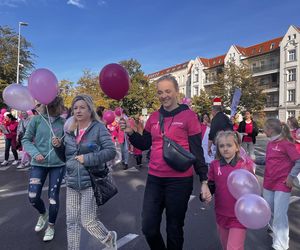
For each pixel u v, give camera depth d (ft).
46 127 13.39
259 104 136.87
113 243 11.08
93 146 10.60
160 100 10.06
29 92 12.86
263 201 8.53
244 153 10.23
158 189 9.75
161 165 9.63
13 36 134.10
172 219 9.56
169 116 9.95
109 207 18.04
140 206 18.31
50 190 13.34
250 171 9.96
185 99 37.83
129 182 25.38
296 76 152.25
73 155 10.77
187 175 9.61
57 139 11.26
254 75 178.09
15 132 32.01
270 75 172.14
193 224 15.42
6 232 13.99
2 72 129.49
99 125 11.00
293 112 153.07
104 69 10.99
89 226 10.67
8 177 26.25
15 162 32.53
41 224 14.20
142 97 145.48
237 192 9.13
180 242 9.61
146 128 10.57
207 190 9.57
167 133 9.69
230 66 146.30
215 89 146.51
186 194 9.59
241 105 135.23
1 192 21.21
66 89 115.34
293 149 12.48
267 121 13.29
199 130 9.81
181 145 9.66
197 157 9.63
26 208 17.58
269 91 169.17
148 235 9.54
